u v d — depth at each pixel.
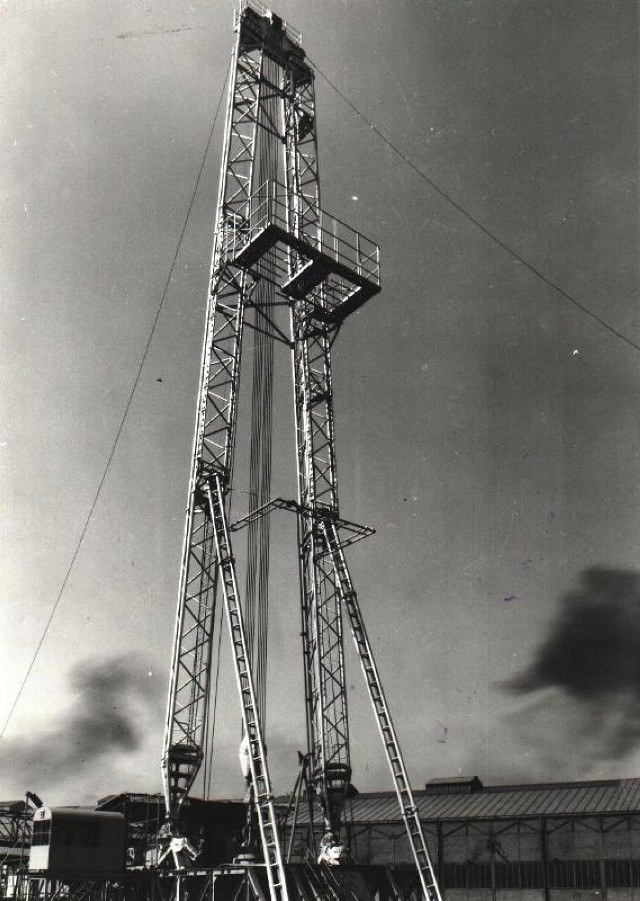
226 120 26.80
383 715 22.44
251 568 25.88
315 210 26.30
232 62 27.67
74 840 21.78
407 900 23.16
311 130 28.91
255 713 20.45
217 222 25.59
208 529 23.44
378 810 35.56
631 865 29.25
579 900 29.66
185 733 21.44
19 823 28.39
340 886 20.50
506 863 31.41
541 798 33.28
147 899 21.05
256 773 20.00
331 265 24.38
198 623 22.41
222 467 23.66
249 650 21.06
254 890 18.62
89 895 21.66
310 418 25.91
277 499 23.11
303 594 25.16
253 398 27.73
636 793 31.88
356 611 23.56
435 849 32.88
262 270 28.73
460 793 36.06
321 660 24.09
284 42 28.84
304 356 26.67
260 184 28.38
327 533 24.70
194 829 22.58
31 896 21.86
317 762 23.58
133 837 26.09
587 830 30.56
